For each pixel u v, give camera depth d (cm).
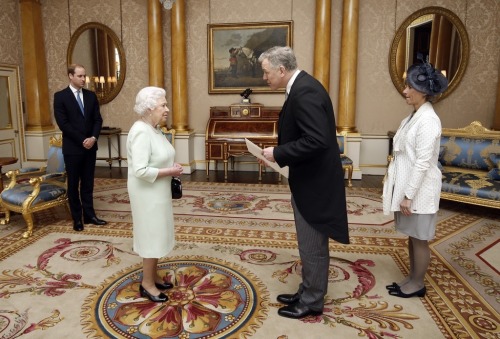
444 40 647
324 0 637
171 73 709
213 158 664
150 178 227
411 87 232
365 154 704
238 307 250
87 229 399
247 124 669
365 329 225
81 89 394
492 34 633
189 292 269
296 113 203
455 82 651
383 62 671
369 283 282
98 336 220
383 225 416
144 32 725
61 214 455
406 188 235
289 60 209
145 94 231
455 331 223
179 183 256
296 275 296
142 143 226
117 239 370
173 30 689
